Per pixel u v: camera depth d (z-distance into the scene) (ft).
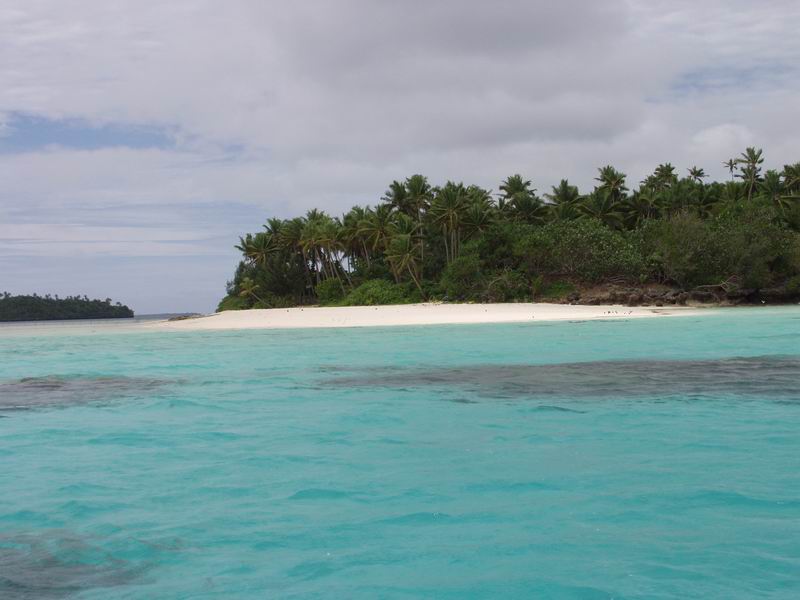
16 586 18.31
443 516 23.00
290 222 332.80
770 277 235.81
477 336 112.06
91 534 22.11
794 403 43.50
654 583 17.56
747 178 314.76
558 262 250.57
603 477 27.07
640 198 304.71
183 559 19.98
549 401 45.85
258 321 191.42
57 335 171.42
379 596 17.35
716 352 77.25
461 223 278.67
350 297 278.05
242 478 28.32
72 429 39.73
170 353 95.71
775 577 17.74
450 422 39.29
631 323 138.72
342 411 43.80
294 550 20.45
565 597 16.94
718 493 24.64
